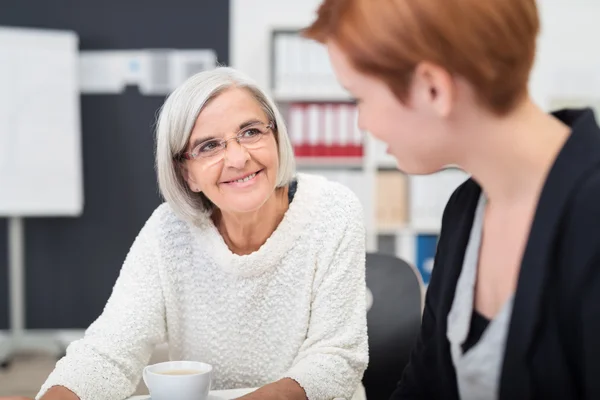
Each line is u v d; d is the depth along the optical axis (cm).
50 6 486
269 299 155
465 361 86
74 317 499
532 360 79
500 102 74
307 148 463
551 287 76
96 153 494
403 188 468
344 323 151
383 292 174
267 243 150
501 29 70
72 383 131
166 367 126
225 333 157
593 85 476
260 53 495
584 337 73
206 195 141
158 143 142
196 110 135
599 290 72
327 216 155
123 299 152
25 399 125
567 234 75
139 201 498
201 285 155
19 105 443
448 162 81
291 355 157
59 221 495
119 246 499
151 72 488
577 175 75
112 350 141
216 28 496
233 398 126
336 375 140
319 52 457
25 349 475
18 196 448
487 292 88
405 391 107
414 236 464
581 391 78
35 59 443
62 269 497
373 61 73
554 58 486
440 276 98
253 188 138
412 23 70
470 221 92
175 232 154
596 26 484
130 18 491
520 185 81
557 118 84
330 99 465
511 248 84
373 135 79
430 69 71
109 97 491
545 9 485
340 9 75
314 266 154
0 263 489
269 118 142
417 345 105
